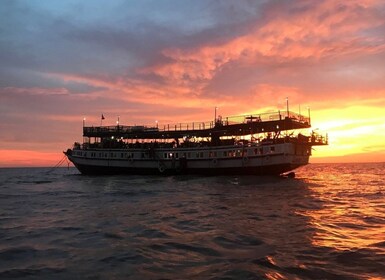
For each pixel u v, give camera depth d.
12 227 25.39
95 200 44.12
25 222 27.73
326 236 20.00
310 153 83.06
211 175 85.62
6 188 69.88
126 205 37.97
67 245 19.12
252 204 36.66
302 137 79.50
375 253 15.88
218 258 15.69
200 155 86.56
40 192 59.03
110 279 13.24
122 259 15.86
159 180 79.31
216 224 24.88
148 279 13.05
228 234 20.92
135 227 24.25
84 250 17.88
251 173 81.25
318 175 123.25
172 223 25.77
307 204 36.81
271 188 57.38
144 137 102.56
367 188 60.94
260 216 28.30
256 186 61.22
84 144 107.00
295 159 77.25
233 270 13.56
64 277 13.62
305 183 69.69
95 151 99.94
